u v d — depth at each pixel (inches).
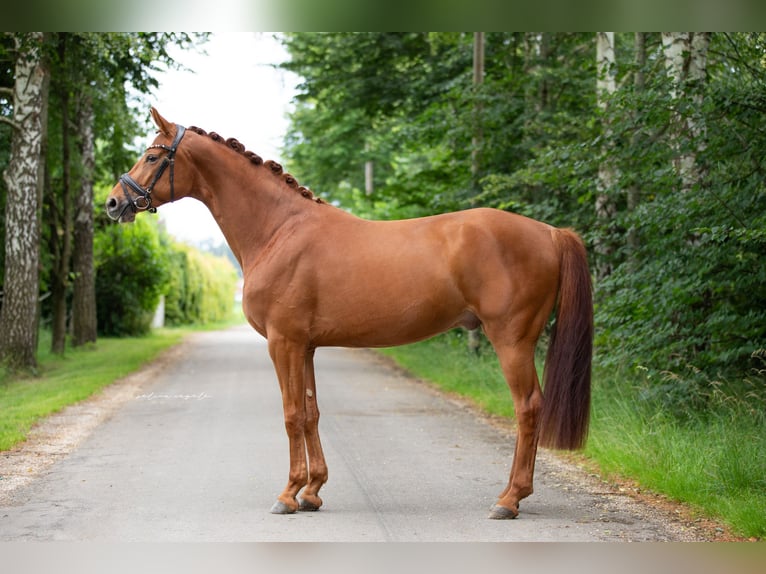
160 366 645.9
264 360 703.7
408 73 706.8
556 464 283.1
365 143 1008.9
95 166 815.7
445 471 271.9
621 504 226.7
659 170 310.8
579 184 358.3
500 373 471.8
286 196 227.8
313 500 221.1
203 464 279.1
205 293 1504.7
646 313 309.9
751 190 285.3
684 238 315.9
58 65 614.9
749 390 299.0
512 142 567.8
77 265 834.8
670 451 250.8
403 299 212.5
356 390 498.9
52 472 266.4
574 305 212.2
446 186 640.4
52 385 499.2
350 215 226.2
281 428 353.1
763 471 222.1
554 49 598.5
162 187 228.1
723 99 290.8
